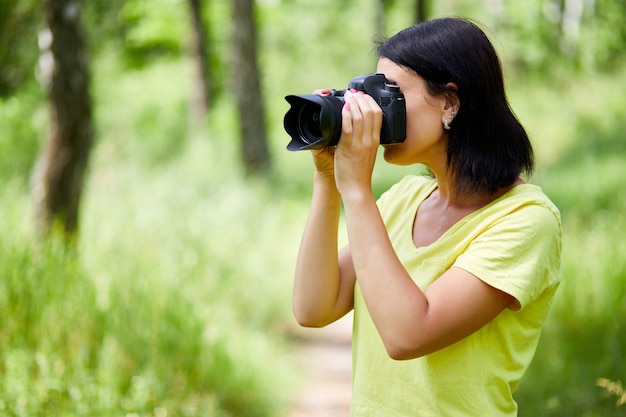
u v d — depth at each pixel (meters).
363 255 2.21
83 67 7.31
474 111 2.31
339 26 33.38
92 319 5.77
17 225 6.85
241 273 9.38
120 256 7.70
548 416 5.12
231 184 14.16
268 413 6.40
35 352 5.28
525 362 2.33
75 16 7.21
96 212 9.35
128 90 26.38
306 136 2.41
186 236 9.19
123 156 19.77
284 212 14.10
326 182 2.62
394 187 2.74
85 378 5.17
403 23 35.59
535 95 25.80
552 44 30.11
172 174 14.57
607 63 29.70
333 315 2.65
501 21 30.05
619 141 18.95
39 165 7.35
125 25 28.33
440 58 2.30
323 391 7.34
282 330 9.26
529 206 2.25
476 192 2.34
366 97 2.30
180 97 26.47
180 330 6.19
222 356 6.36
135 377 5.43
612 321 6.32
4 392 4.79
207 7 27.78
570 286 7.11
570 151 19.94
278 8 33.94
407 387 2.32
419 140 2.35
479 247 2.22
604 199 13.21
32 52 16.22
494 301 2.18
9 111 13.66
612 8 31.31
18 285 5.58
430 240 2.43
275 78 29.41
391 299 2.14
